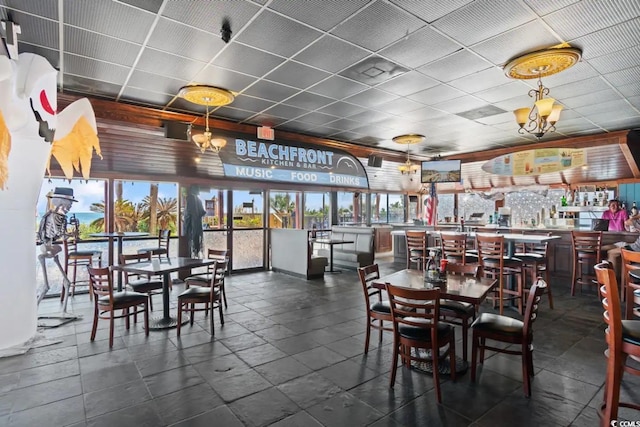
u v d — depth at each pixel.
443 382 2.79
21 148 3.22
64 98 4.66
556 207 9.60
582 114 5.66
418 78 4.26
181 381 2.82
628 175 8.75
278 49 3.49
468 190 11.98
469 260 5.61
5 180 2.36
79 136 3.72
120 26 3.04
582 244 5.58
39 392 2.65
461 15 2.88
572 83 4.37
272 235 8.12
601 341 3.66
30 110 2.78
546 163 7.71
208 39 3.29
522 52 3.54
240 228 7.95
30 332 3.57
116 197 6.96
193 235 7.18
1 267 3.33
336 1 2.69
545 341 3.66
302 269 7.21
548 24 3.00
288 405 2.47
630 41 3.29
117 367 3.07
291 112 5.73
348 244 8.84
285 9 2.80
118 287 6.05
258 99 5.07
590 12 2.81
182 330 4.04
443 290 2.90
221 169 7.30
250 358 3.26
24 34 3.16
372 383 2.78
